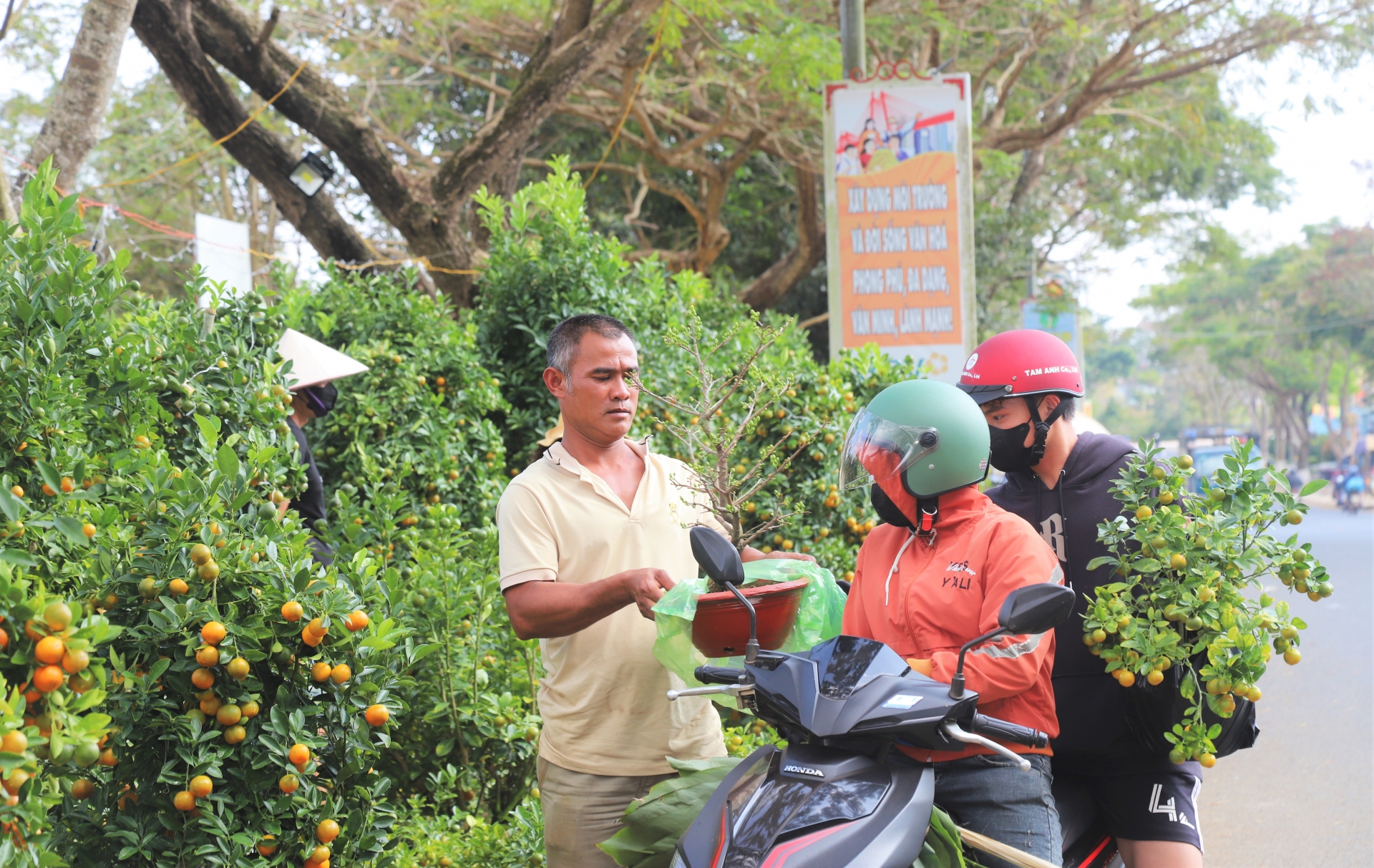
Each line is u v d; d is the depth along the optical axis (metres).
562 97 9.09
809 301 16.86
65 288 2.80
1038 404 2.96
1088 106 15.79
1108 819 2.92
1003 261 18.00
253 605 2.46
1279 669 8.89
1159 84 17.83
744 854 2.00
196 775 2.32
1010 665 2.30
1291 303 45.78
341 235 9.52
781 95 12.35
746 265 17.66
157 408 3.12
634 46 11.66
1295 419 55.09
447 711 3.92
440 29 13.53
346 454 5.32
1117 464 2.98
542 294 6.43
